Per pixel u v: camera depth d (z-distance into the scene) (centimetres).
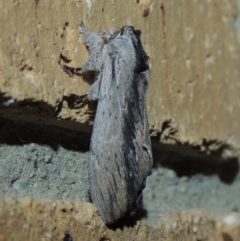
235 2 22
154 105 19
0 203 17
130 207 18
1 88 17
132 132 18
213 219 20
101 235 18
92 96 18
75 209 18
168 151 20
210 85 21
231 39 22
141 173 18
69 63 18
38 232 17
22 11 18
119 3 19
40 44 18
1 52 17
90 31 18
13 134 18
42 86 18
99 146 18
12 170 17
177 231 19
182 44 20
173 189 20
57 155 18
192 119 20
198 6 21
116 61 18
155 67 20
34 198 17
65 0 18
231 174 22
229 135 21
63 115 18
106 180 18
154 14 20
